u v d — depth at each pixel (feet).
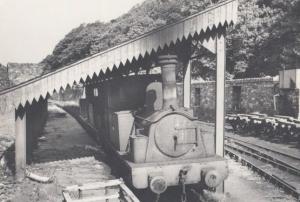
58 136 54.03
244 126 61.11
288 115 61.05
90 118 57.41
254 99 71.61
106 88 36.01
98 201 22.91
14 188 25.16
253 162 39.11
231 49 97.09
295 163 37.24
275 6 92.63
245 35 92.27
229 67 101.40
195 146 25.59
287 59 83.56
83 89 113.39
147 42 26.58
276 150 44.01
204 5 109.60
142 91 32.17
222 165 25.18
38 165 32.45
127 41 26.40
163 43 26.63
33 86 25.82
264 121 55.36
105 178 28.17
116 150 29.55
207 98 85.97
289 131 50.44
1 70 71.72
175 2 121.08
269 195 27.81
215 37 27.89
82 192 24.43
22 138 27.55
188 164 24.57
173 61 25.32
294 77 58.23
